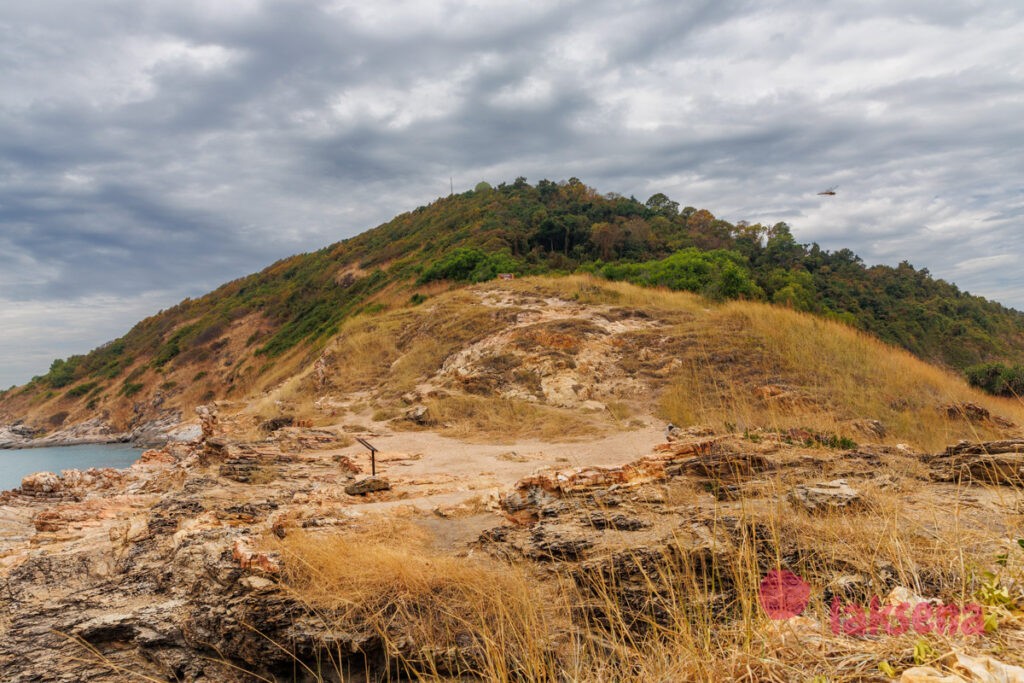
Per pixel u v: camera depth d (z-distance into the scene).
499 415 18.00
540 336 22.95
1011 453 6.55
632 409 18.12
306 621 5.01
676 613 3.68
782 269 62.38
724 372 19.06
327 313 59.12
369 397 22.77
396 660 4.66
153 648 5.70
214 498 9.34
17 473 38.78
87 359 91.38
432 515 7.93
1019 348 64.12
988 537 4.22
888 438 13.52
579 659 4.05
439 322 27.88
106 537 8.23
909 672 2.12
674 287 35.09
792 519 4.95
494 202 79.50
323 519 7.58
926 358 51.81
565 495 7.23
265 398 30.98
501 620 4.32
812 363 19.36
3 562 7.84
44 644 5.96
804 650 2.67
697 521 5.29
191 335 75.06
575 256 58.88
